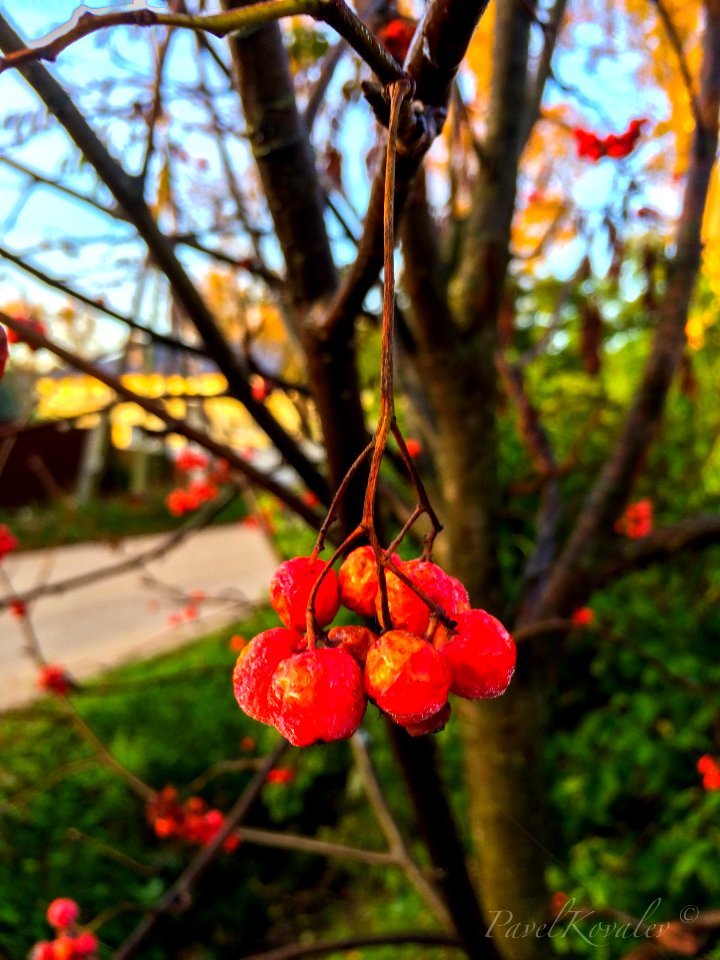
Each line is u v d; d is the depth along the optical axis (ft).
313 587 2.38
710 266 8.97
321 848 6.54
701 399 12.82
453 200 6.84
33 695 20.38
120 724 18.22
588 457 13.42
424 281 5.64
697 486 13.44
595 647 13.07
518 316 15.24
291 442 4.93
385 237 2.01
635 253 7.48
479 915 5.56
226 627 24.20
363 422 4.42
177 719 18.61
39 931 12.83
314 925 14.79
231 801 16.85
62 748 16.88
